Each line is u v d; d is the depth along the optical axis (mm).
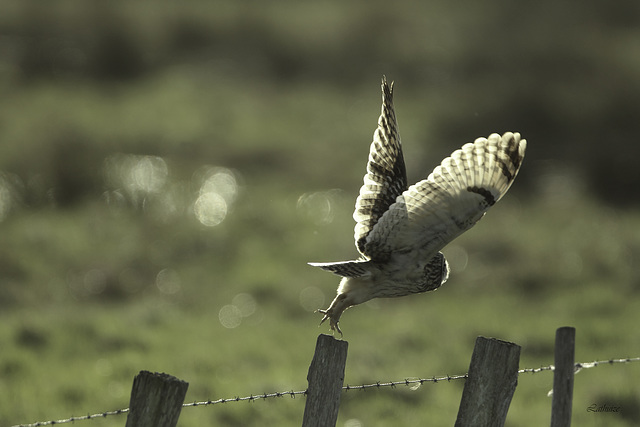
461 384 10484
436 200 5133
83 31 37344
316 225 20719
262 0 44312
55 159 22688
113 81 34750
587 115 30328
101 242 18453
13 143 24078
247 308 15133
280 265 17594
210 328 13328
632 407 9297
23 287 15453
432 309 14930
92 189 22141
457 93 33438
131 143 26625
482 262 17531
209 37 39250
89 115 29484
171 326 13078
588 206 23125
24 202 20953
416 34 40625
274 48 38531
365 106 33594
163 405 4625
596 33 39062
